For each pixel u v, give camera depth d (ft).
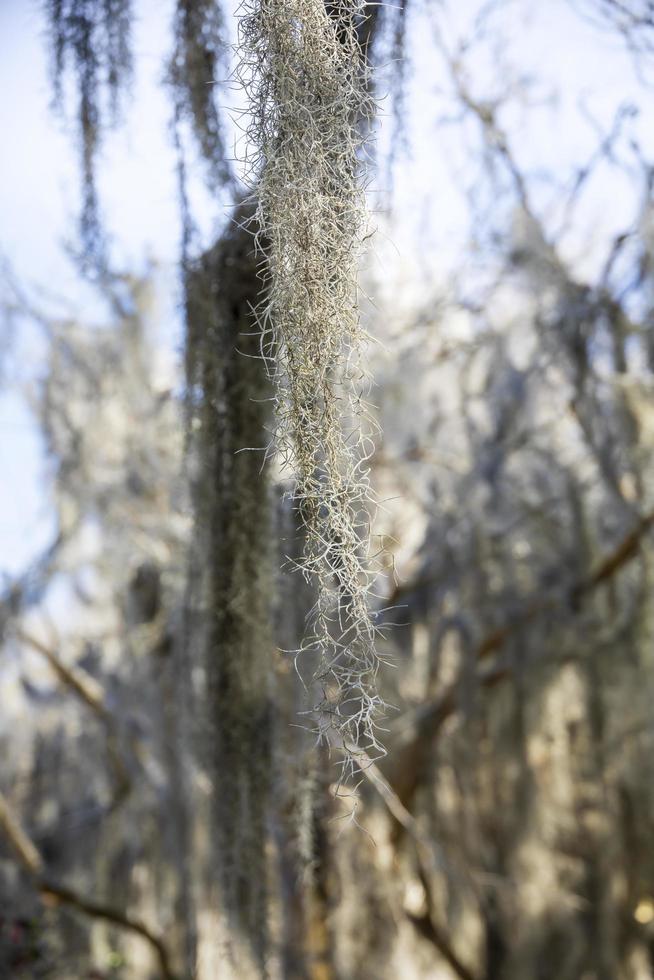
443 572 23.75
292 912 14.51
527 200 18.24
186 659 13.47
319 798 10.83
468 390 23.41
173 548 17.94
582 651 23.34
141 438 19.93
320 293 6.10
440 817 24.52
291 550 9.68
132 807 24.79
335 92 6.27
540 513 23.40
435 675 23.18
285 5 6.20
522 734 24.90
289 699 10.46
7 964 20.85
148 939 21.12
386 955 20.11
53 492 21.71
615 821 25.68
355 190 6.44
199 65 8.98
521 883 24.84
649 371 19.65
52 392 21.43
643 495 20.56
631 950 26.00
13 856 21.89
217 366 9.55
